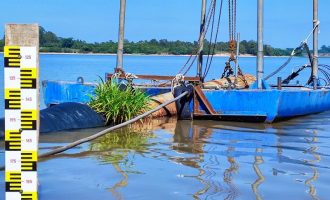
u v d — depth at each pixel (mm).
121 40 16328
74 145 9562
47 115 12008
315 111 16938
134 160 8750
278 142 10891
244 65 77688
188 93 14484
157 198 6574
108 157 8953
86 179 7422
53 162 8453
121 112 13141
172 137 11297
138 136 11305
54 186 7020
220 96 14578
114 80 14602
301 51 19500
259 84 15430
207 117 14742
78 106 12766
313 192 6984
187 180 7473
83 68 55844
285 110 14602
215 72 49125
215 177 7691
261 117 14297
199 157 9125
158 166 8336
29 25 5734
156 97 14680
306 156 9398
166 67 64500
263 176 7820
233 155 9375
